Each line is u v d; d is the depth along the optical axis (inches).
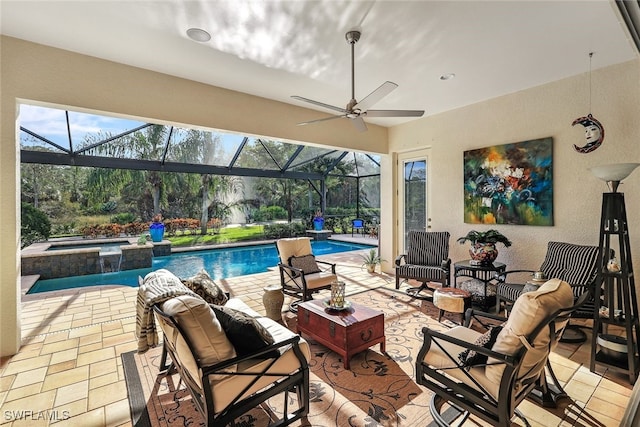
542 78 141.6
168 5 89.4
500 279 144.3
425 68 131.0
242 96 158.7
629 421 69.9
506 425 59.5
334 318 104.1
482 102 171.6
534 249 152.3
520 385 63.8
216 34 104.8
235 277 224.2
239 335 67.6
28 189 299.4
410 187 218.2
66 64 115.7
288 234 452.8
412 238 190.4
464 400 68.3
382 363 102.0
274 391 71.2
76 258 246.8
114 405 80.7
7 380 91.8
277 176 381.4
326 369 98.4
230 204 407.8
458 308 124.0
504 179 161.5
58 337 121.4
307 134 184.2
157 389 87.7
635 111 123.0
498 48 113.9
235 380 64.5
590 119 132.8
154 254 330.3
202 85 146.3
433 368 73.7
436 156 195.5
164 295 71.9
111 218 338.3
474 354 67.7
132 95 128.7
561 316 62.1
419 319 139.4
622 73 125.6
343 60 123.3
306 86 151.3
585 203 135.7
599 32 103.1
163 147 282.7
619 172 97.1
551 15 93.4
